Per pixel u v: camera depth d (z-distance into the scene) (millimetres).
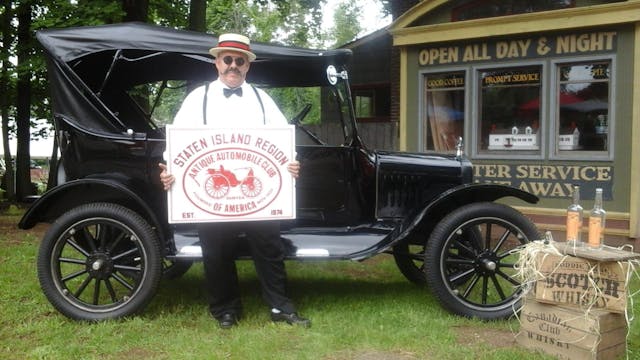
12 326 3551
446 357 3090
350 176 4094
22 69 9336
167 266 4805
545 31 6816
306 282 4750
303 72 4449
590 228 3146
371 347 3232
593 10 6391
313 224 4062
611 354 2947
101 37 3777
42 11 9797
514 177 7184
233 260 3639
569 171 6805
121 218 3574
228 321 3541
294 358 3049
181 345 3236
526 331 3201
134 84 4738
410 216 3945
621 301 2900
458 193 3789
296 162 3496
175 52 3799
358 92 12148
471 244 3967
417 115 7836
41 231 7301
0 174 18781
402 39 7781
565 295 3002
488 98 7375
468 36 7242
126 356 3109
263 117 3578
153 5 11719
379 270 5230
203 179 3412
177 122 3514
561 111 6887
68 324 3549
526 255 3162
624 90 6395
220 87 3555
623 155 6438
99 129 3703
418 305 4059
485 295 3781
